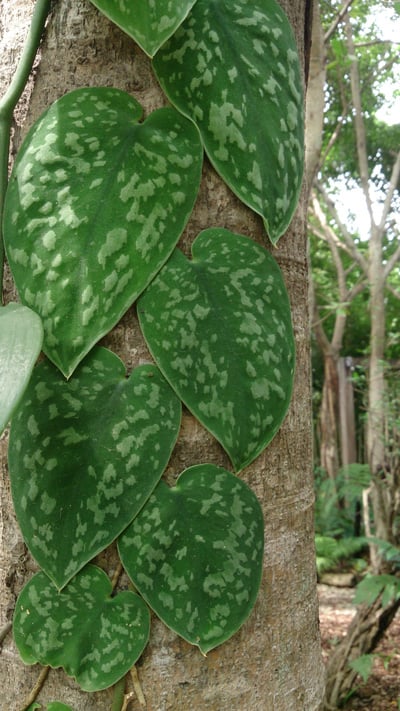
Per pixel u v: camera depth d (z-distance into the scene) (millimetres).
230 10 380
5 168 377
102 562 363
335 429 2789
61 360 350
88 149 359
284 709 398
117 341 364
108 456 355
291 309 425
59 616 365
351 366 2818
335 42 1771
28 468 359
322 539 2322
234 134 373
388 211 2443
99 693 365
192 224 377
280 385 378
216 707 372
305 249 452
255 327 372
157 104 375
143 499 355
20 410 362
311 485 444
